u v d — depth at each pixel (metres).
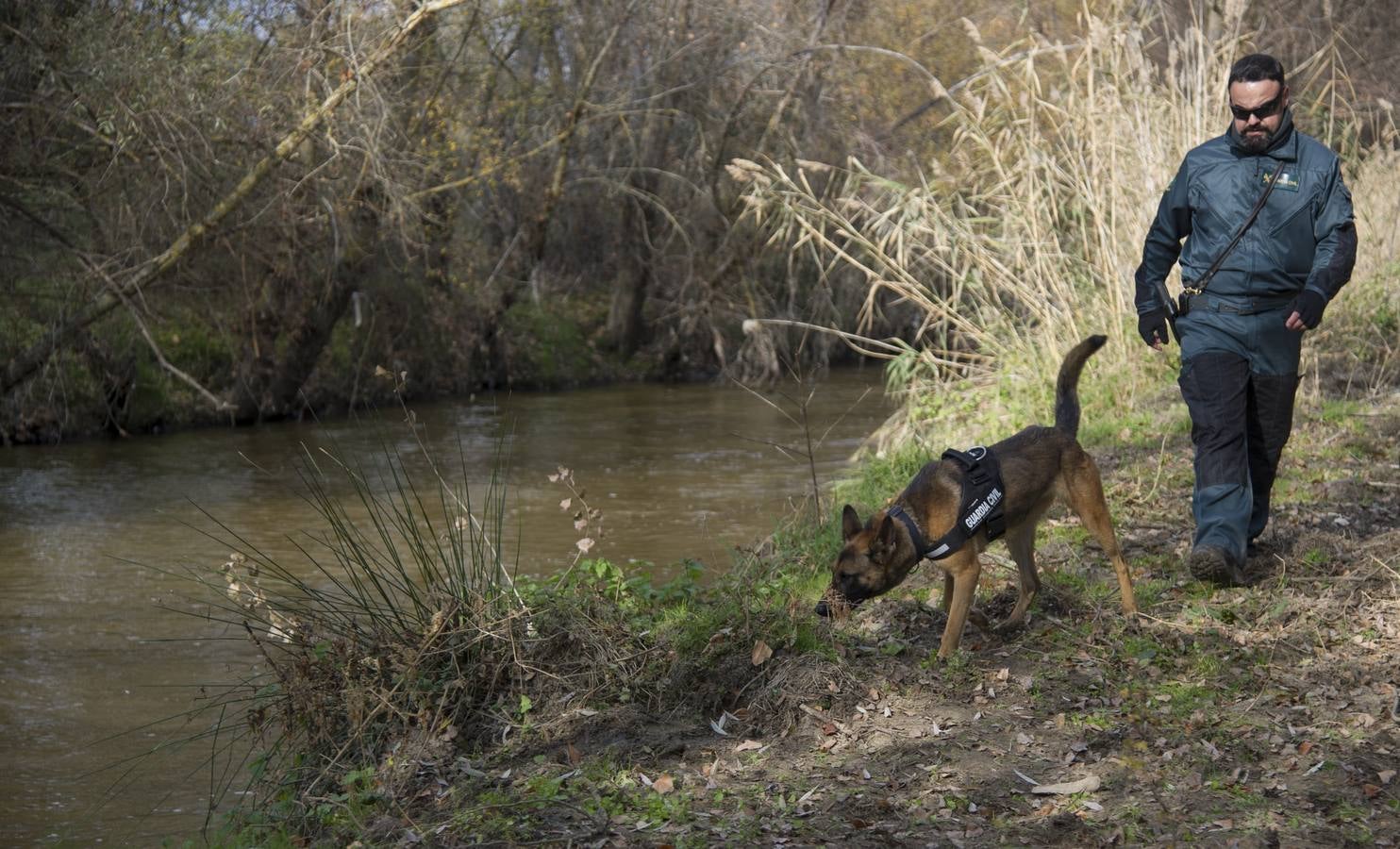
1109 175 11.12
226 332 17.36
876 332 24.53
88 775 5.53
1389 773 4.12
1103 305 11.20
